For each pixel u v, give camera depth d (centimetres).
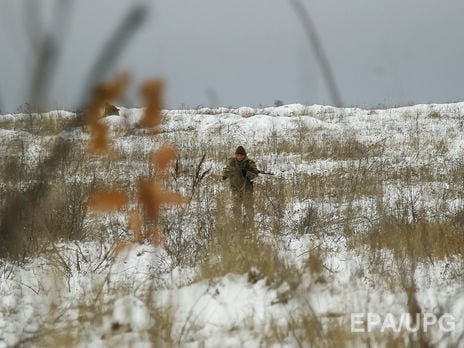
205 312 1496
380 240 1878
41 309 1470
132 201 1889
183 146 6022
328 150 5906
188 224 2506
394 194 3769
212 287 1636
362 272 1716
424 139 7100
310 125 7581
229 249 1950
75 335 1309
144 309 1407
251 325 1407
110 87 320
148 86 381
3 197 404
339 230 2747
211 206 2812
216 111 10025
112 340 1270
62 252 2156
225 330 1395
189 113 9475
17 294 1537
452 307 1448
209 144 6581
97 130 359
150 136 661
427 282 1730
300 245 2481
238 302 1550
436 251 2158
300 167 5456
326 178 4275
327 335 1230
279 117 8569
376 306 1423
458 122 8450
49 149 361
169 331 1284
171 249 2212
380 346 1194
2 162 362
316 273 1614
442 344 1184
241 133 7788
